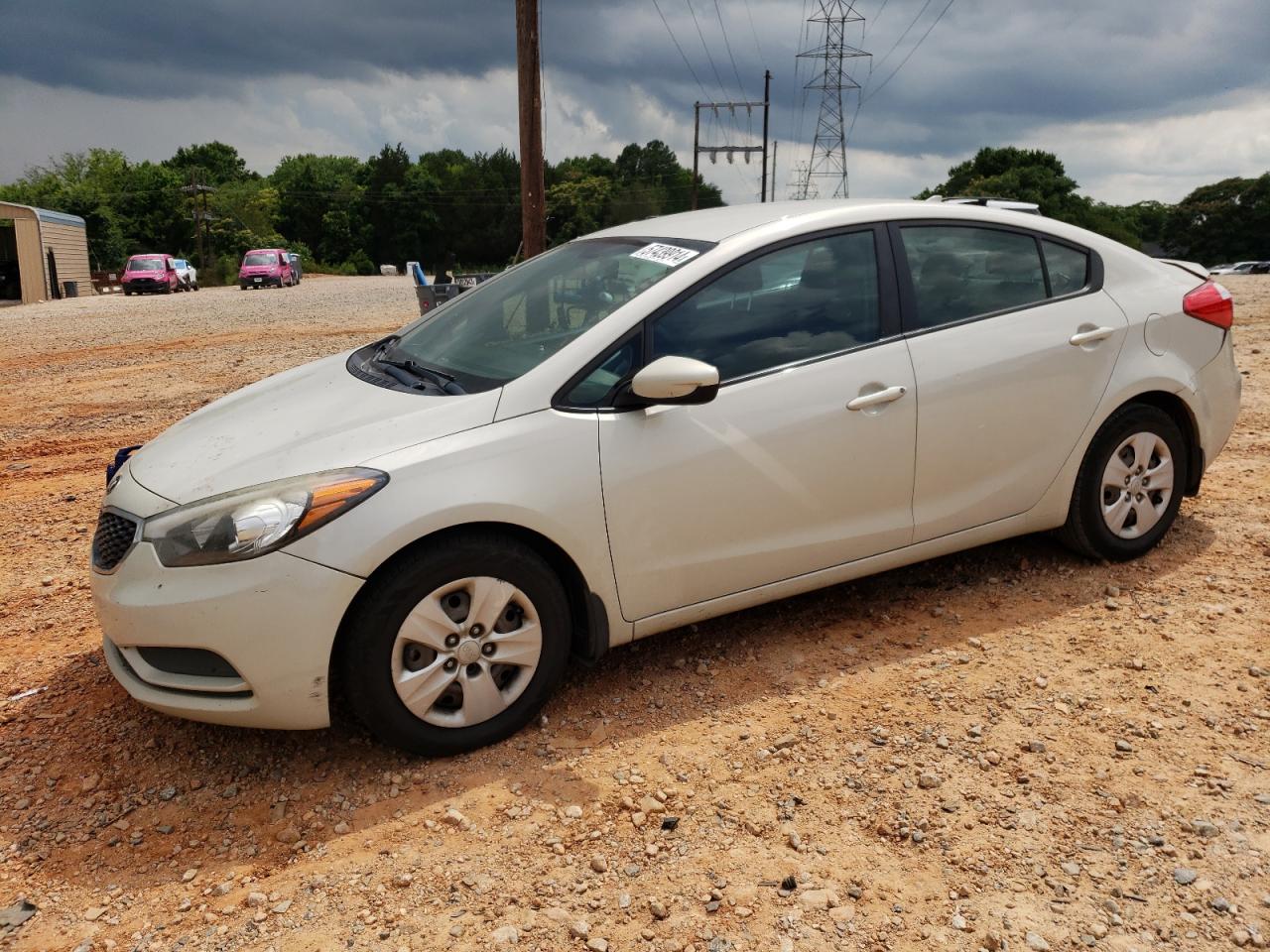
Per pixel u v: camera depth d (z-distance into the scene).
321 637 2.94
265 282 43.56
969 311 4.01
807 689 3.59
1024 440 4.08
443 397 3.33
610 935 2.45
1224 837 2.72
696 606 3.58
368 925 2.51
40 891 2.70
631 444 3.32
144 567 3.00
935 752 3.17
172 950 2.46
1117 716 3.33
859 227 3.88
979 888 2.58
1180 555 4.62
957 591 4.35
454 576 3.09
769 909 2.52
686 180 130.38
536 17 13.77
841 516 3.76
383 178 113.19
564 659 3.37
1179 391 4.39
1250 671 3.56
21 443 8.27
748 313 3.61
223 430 3.48
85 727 3.53
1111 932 2.41
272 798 3.07
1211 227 102.06
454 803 3.00
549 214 119.31
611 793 3.02
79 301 35.03
